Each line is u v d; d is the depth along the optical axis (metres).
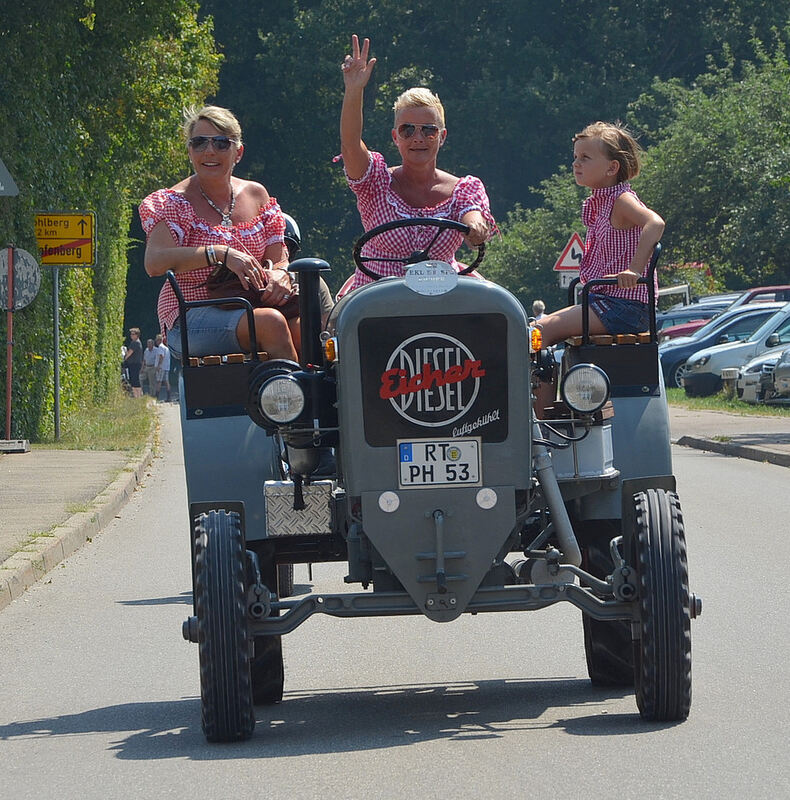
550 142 101.25
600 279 10.29
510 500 9.02
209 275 11.02
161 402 67.75
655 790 7.90
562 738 9.08
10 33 31.50
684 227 79.19
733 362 49.91
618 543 9.48
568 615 13.80
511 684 10.91
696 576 15.57
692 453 32.06
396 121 10.91
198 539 9.11
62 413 37.62
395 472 8.97
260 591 9.03
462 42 105.25
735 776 8.14
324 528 9.46
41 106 33.00
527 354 9.02
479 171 103.94
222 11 102.62
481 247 10.30
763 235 71.62
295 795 8.03
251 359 10.09
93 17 35.72
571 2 103.94
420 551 8.98
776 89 77.50
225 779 8.41
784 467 28.44
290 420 8.97
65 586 16.36
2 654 12.73
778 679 10.68
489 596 9.05
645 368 10.33
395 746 9.05
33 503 22.14
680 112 79.50
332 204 104.12
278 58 100.38
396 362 8.94
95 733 9.76
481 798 7.84
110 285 51.75
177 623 13.91
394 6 102.94
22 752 9.31
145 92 41.06
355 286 11.09
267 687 10.39
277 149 103.19
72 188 37.00
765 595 14.38
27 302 30.77
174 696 10.88
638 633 9.19
